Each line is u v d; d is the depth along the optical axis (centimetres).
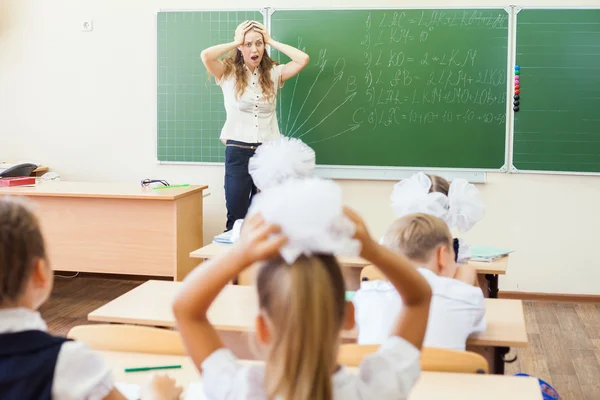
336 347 86
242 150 455
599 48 445
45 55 504
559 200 458
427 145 466
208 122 489
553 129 453
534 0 447
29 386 107
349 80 469
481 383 154
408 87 463
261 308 87
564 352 366
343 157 474
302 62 450
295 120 477
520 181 460
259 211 85
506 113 455
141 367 163
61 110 507
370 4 463
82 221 405
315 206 81
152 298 235
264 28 457
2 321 108
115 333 172
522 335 202
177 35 485
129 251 402
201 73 486
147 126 498
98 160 507
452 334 187
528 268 464
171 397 127
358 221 90
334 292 85
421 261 200
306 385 82
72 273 516
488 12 451
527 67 451
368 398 93
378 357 98
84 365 111
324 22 467
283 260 85
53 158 512
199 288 93
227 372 95
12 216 108
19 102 512
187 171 497
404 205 276
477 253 316
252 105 452
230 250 91
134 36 492
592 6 443
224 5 479
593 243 458
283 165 195
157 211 397
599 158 450
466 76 457
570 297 462
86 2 495
